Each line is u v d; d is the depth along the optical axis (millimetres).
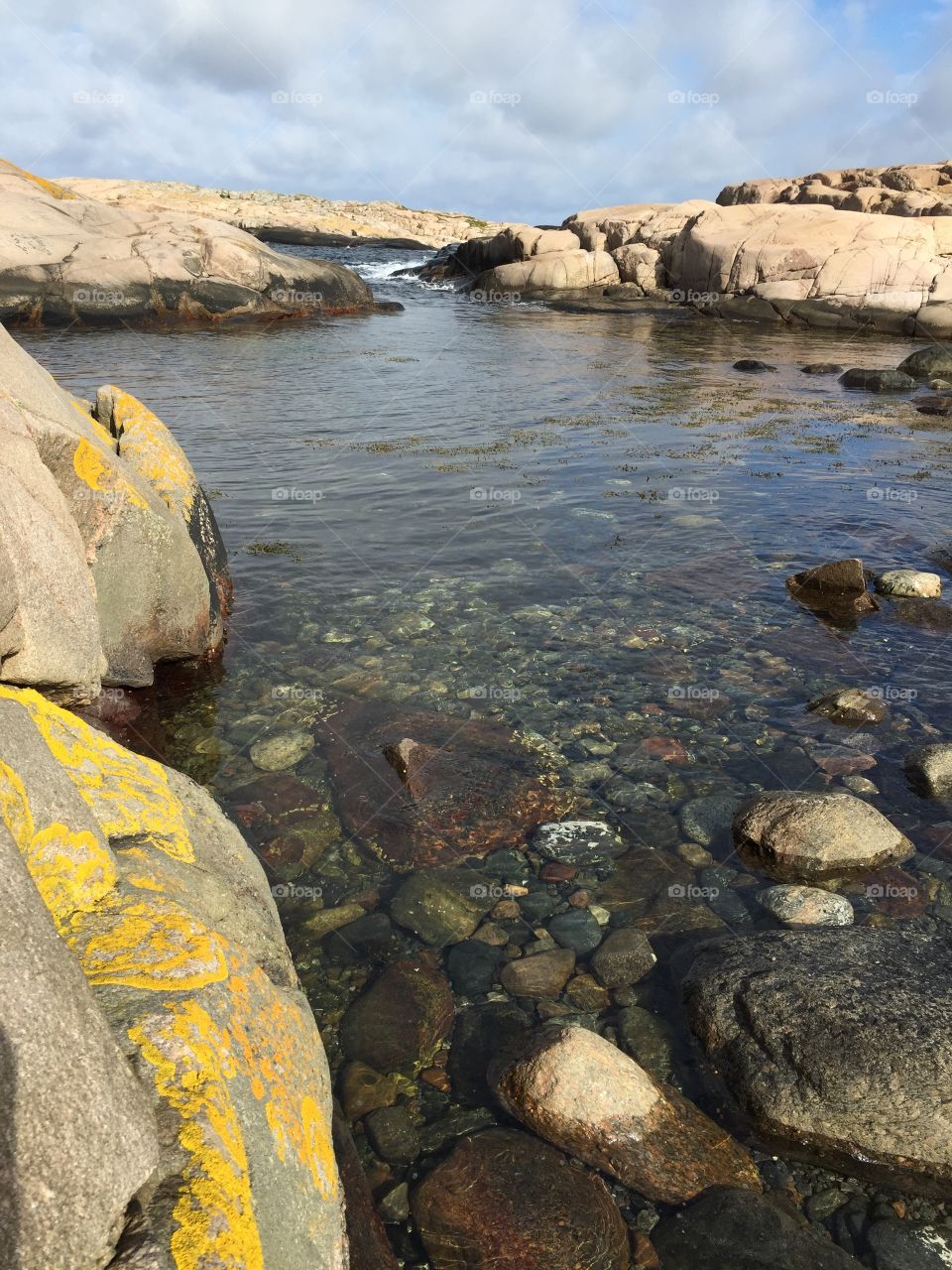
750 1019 4211
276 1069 2973
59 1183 1938
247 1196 2410
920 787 6465
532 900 5324
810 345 32938
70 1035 2092
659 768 6723
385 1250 3236
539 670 8297
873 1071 3844
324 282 38719
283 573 10477
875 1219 3514
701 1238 3402
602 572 10852
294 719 7211
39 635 4512
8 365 6098
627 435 18422
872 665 8453
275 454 15984
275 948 3961
